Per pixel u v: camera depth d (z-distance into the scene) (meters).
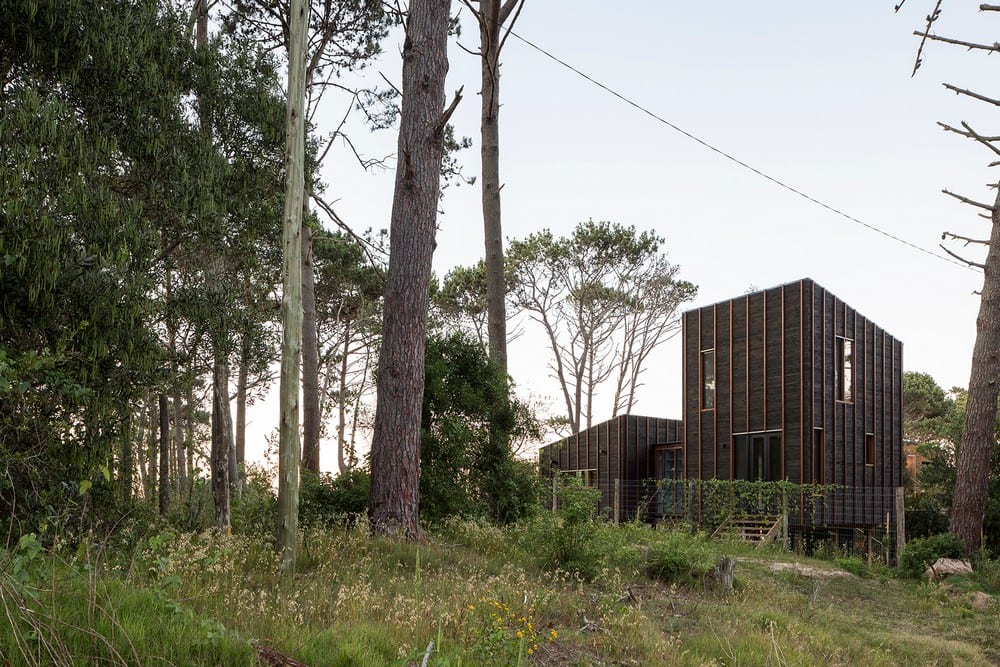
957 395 45.72
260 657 4.74
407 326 12.02
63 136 8.71
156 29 11.19
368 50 18.48
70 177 8.79
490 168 18.42
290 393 8.80
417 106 12.41
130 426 9.70
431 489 14.31
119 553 6.88
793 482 23.28
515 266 36.38
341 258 27.02
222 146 12.46
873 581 15.46
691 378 27.47
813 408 23.09
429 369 15.22
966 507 18.14
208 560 6.34
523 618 6.89
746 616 9.47
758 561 15.91
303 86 9.28
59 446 8.31
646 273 36.16
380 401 11.89
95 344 8.60
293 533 8.55
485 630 6.11
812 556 20.30
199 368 12.84
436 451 14.76
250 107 12.44
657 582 11.18
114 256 9.06
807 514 22.36
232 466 20.11
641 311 37.34
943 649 9.48
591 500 11.45
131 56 10.38
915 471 31.97
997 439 20.70
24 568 4.75
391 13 18.00
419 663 5.14
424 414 15.30
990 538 19.69
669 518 26.03
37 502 7.82
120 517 8.84
